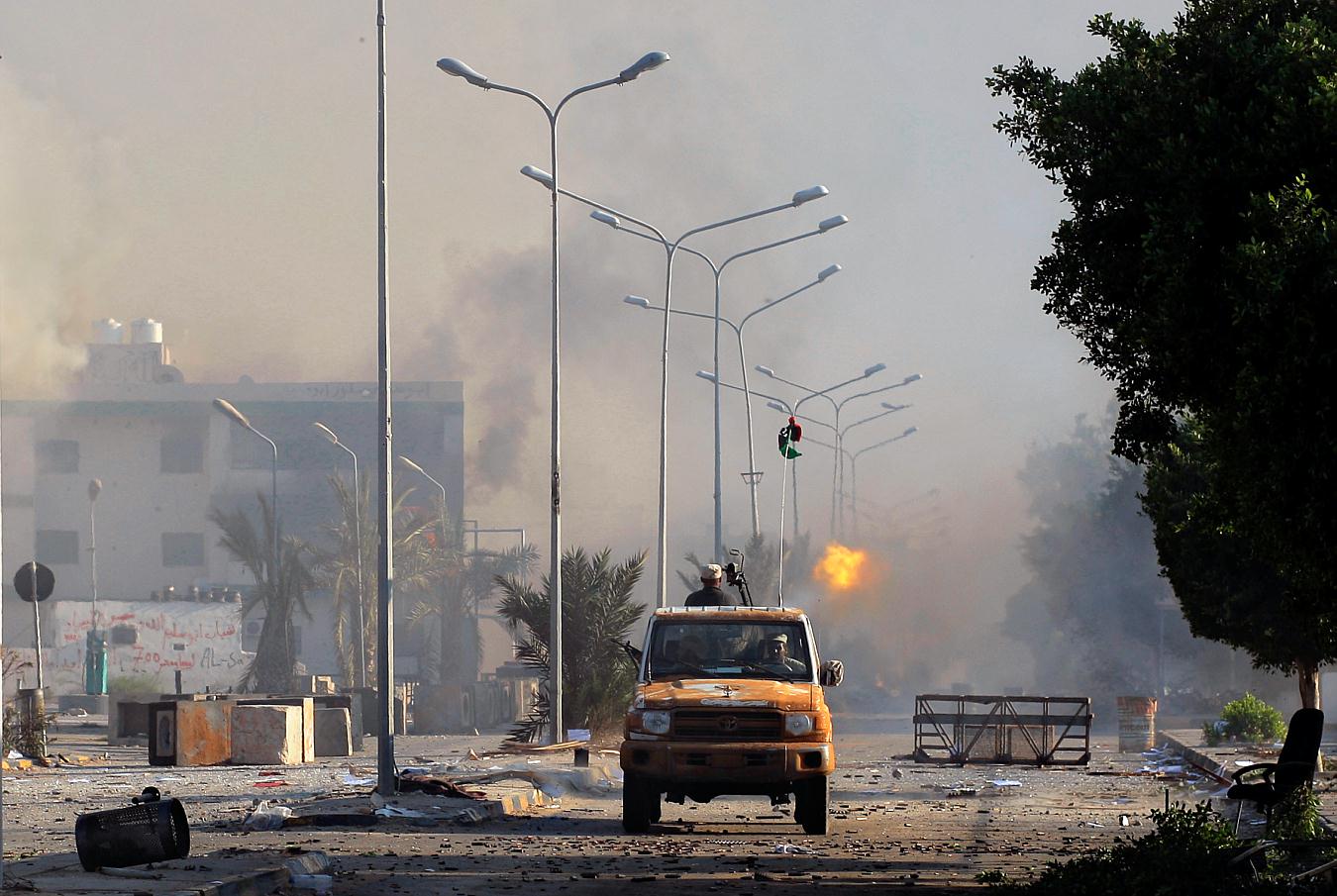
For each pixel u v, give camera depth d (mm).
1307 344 37219
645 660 66438
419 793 72438
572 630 123938
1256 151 40031
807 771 61469
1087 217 44844
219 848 51531
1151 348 41906
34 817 69438
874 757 124062
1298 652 82562
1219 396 41844
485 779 79438
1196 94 42281
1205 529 49562
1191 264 40469
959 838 61406
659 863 51062
